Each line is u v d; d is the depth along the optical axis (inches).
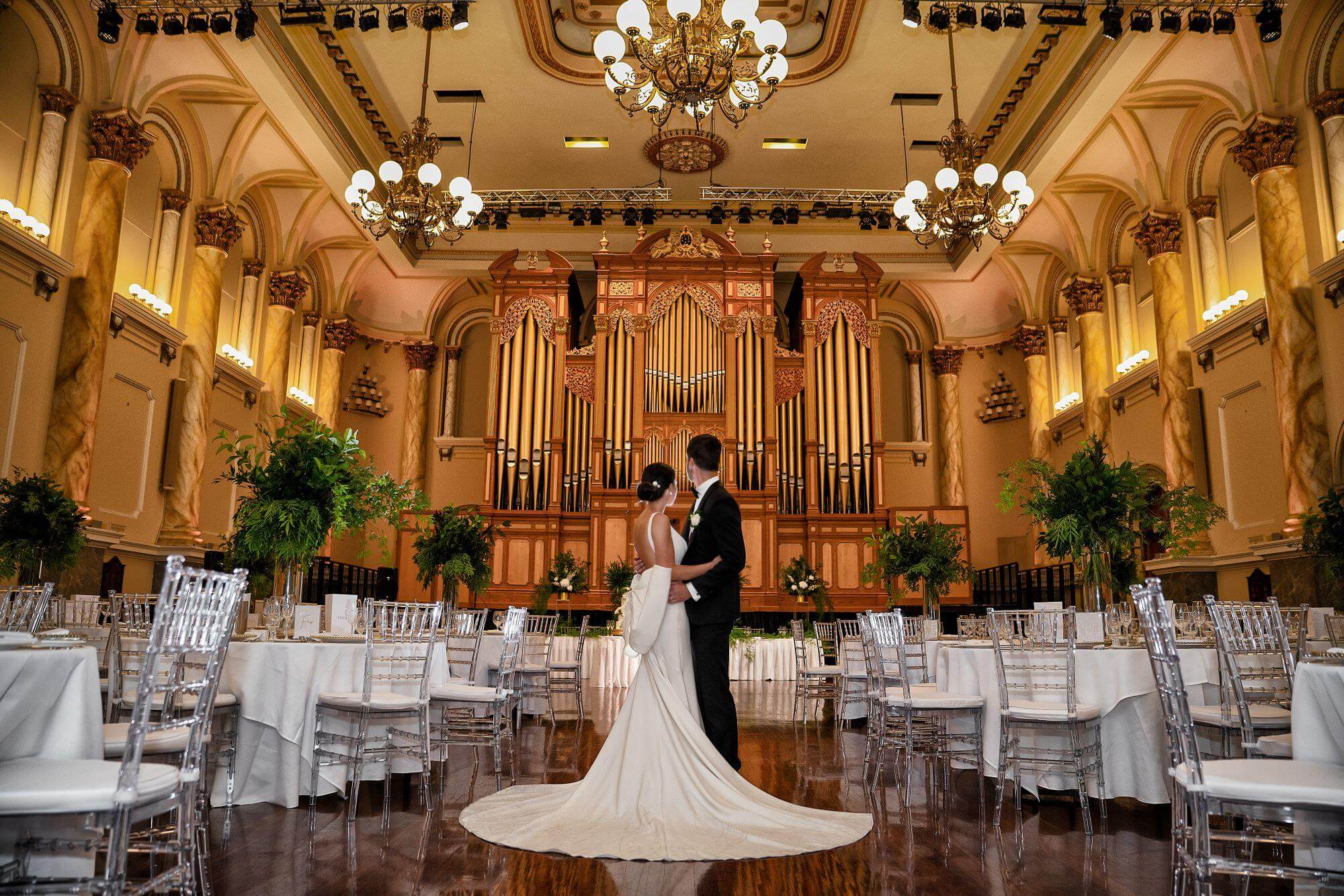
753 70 284.0
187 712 151.1
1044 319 585.3
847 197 536.7
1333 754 103.3
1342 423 319.6
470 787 184.2
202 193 429.4
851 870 125.7
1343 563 244.7
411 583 575.2
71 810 80.8
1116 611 195.6
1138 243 446.6
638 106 311.1
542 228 575.5
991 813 164.9
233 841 137.8
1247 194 394.0
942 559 299.3
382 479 187.6
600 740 253.4
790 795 180.7
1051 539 192.9
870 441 555.8
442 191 525.7
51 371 328.2
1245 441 384.2
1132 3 328.2
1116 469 191.9
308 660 163.6
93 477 357.1
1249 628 142.9
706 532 157.6
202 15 311.3
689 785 147.1
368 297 621.6
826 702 367.2
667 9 298.0
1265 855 138.7
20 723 94.6
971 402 629.6
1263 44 344.2
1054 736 172.4
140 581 386.6
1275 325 342.3
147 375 393.7
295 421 186.1
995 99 436.5
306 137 416.5
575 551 538.3
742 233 576.7
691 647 155.4
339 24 337.4
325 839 139.3
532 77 424.8
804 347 569.0
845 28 385.7
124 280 385.1
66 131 338.0
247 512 177.5
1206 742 165.8
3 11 316.2
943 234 352.2
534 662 304.0
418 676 166.6
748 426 545.6
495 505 545.3
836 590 532.4
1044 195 487.5
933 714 194.5
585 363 567.2
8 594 173.2
